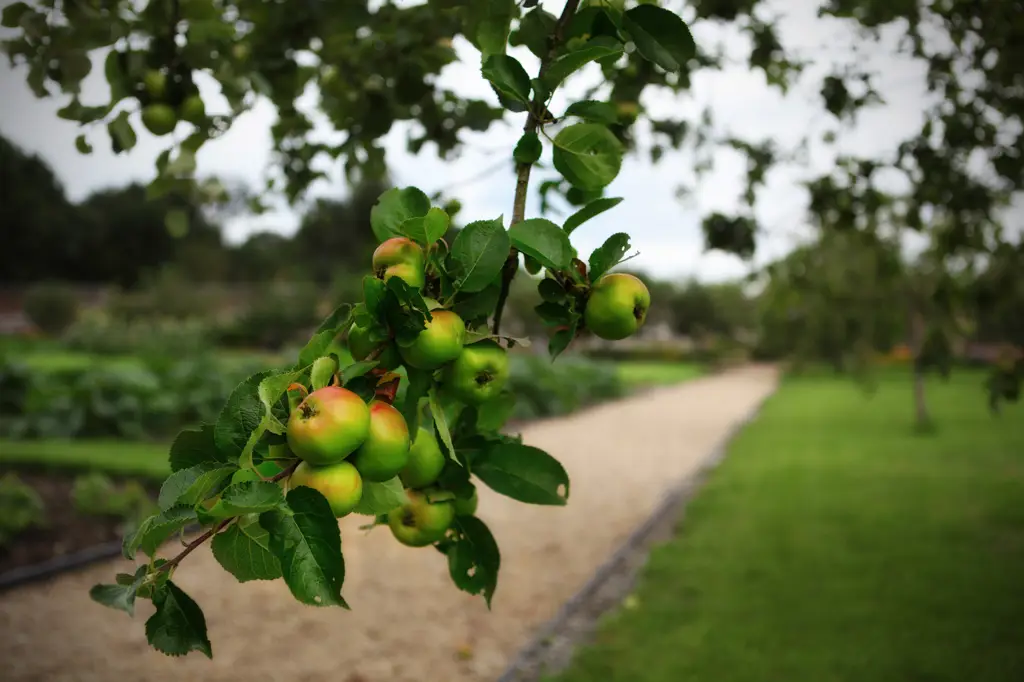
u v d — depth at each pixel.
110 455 9.23
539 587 5.64
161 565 0.96
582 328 1.36
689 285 53.19
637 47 1.42
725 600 5.11
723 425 16.33
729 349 50.72
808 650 4.26
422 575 5.94
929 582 5.36
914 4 3.05
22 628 4.80
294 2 2.48
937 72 3.35
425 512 1.34
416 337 1.10
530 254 1.23
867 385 13.38
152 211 59.81
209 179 2.45
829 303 10.53
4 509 6.20
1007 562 5.76
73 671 4.22
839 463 10.54
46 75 2.01
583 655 4.25
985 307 4.18
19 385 11.05
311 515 0.92
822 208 4.15
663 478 10.09
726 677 3.94
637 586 5.46
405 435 1.11
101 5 1.98
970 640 4.33
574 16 1.44
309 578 0.90
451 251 1.19
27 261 56.62
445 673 4.25
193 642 0.95
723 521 7.33
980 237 4.21
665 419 17.33
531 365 17.81
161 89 2.04
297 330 37.59
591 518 7.79
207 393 12.04
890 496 8.23
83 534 6.52
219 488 0.97
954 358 4.43
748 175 4.03
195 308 42.66
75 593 5.39
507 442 1.37
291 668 4.31
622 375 31.98
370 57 2.74
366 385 1.15
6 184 54.56
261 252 65.50
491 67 1.31
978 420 15.52
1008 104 3.44
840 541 6.48
